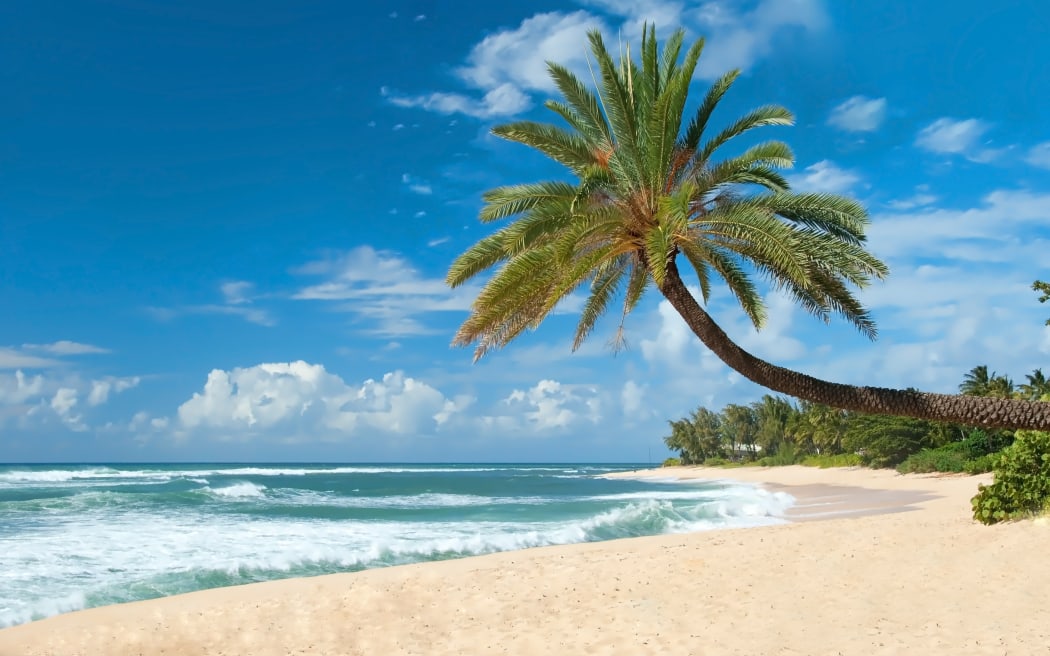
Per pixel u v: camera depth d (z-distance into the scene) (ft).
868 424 195.83
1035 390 190.90
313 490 146.10
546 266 31.94
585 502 114.42
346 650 28.73
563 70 35.35
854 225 31.58
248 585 40.70
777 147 32.07
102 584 44.96
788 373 28.17
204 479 202.18
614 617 31.48
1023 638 24.62
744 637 27.45
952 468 135.44
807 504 98.43
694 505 101.50
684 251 35.55
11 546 59.21
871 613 29.25
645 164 31.35
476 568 42.93
